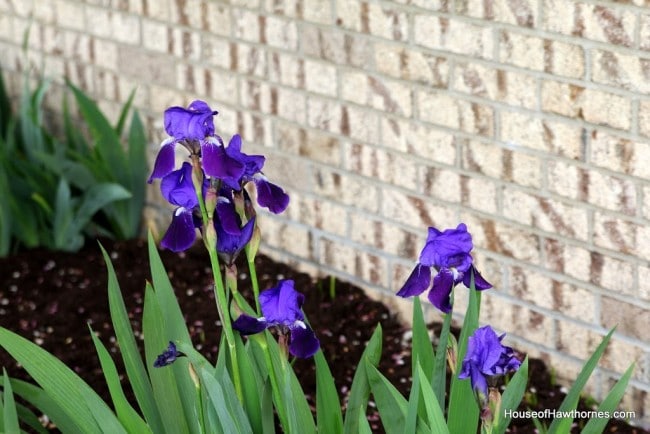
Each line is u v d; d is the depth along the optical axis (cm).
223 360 279
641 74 374
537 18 399
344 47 475
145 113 584
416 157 461
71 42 611
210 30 534
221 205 260
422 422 271
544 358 439
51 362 292
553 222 418
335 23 475
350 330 482
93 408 283
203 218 258
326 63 485
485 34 418
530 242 429
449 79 437
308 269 530
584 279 414
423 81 447
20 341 291
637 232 392
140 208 586
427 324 478
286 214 532
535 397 419
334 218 509
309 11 484
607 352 415
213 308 508
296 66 499
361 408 273
